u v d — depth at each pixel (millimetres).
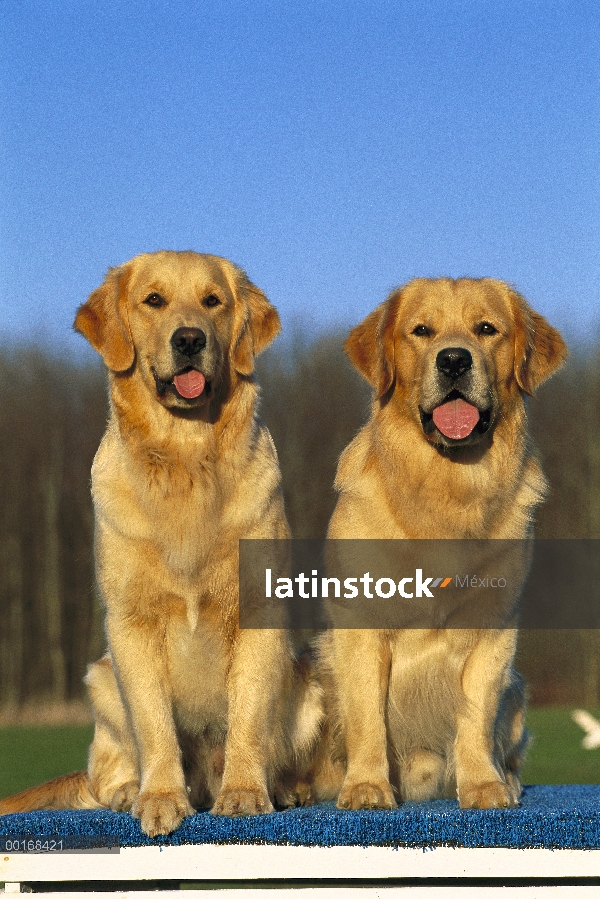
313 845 4137
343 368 21047
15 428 21375
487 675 4887
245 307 5090
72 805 5207
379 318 5398
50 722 19000
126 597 4648
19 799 5180
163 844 4176
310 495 20297
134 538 4609
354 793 4672
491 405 4949
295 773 5301
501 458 5027
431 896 4023
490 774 4691
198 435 4703
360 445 5324
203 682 4785
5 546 21047
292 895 4070
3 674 20859
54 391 21797
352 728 4879
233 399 4852
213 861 4156
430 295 5160
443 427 4836
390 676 5059
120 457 4785
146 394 4805
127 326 4957
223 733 5008
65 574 21328
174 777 4461
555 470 19672
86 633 21250
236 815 4305
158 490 4609
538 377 5316
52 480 21281
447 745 5238
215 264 5074
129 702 4598
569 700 18438
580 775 10742
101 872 4184
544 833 4098
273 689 4684
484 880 4852
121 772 5047
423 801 5141
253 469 4805
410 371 5098
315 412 20750
